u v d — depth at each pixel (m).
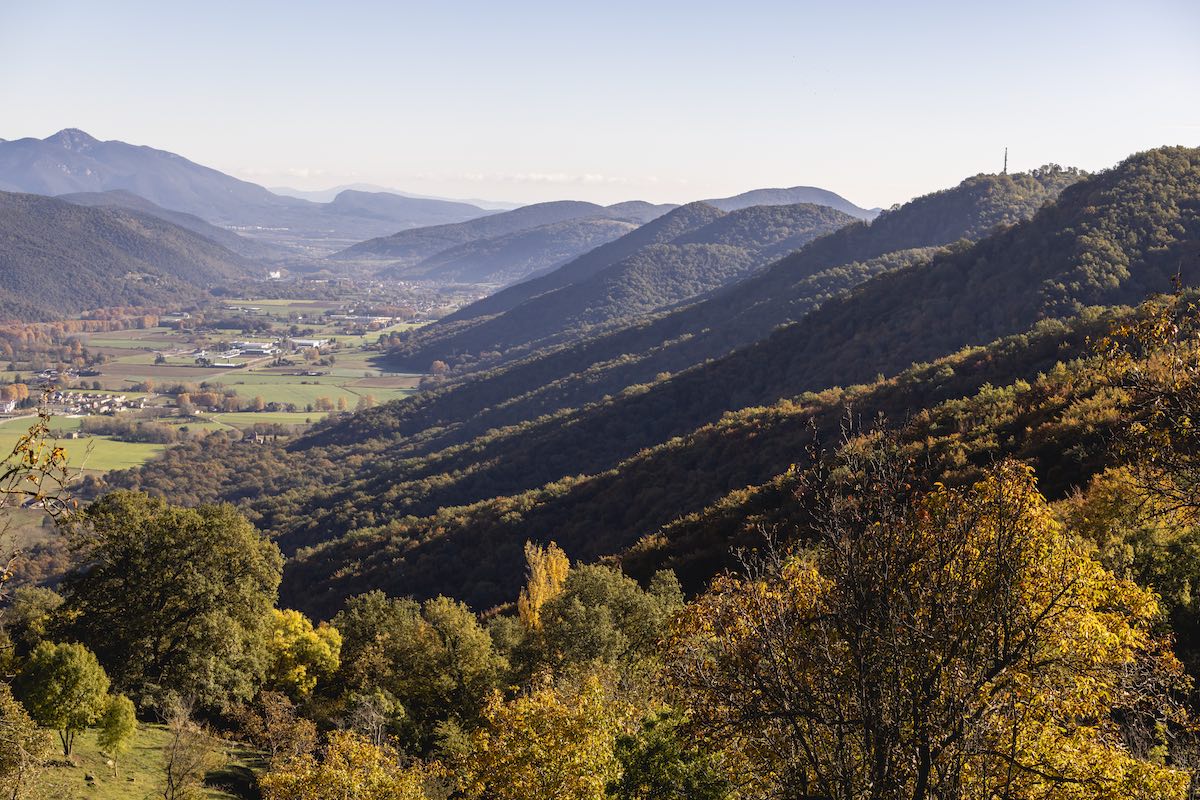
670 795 14.66
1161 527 18.38
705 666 10.55
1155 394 12.23
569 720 16.36
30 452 7.58
